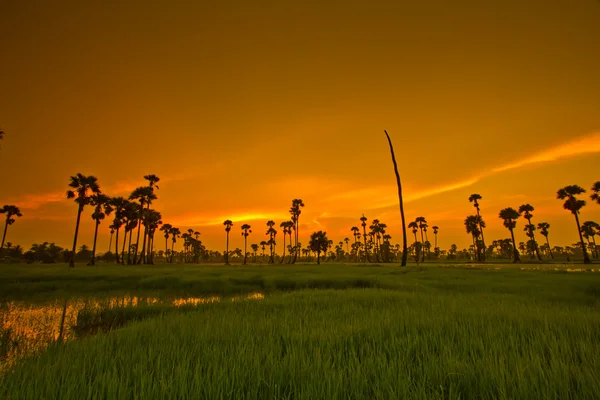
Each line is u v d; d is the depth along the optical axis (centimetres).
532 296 1342
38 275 2861
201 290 2155
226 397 389
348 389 402
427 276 2369
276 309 1098
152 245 9288
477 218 9562
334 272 3052
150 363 516
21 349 829
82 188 5847
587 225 10206
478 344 575
